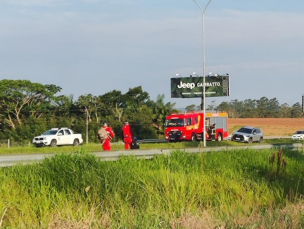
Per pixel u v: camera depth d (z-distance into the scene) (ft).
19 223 28.86
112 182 37.40
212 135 175.22
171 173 41.83
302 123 375.66
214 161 54.95
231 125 352.08
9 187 35.83
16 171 40.42
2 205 31.17
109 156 51.96
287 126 348.59
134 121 221.46
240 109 484.74
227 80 219.41
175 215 30.83
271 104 495.82
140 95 240.32
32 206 32.22
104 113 230.27
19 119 216.95
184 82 221.66
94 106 230.89
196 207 34.45
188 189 37.93
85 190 34.86
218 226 27.86
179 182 38.60
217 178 44.52
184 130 167.12
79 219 28.84
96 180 37.45
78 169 40.16
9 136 202.28
